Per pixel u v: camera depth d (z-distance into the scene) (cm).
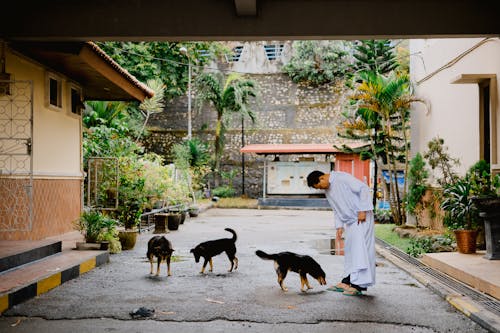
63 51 928
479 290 632
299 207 2603
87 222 957
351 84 2095
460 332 482
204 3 862
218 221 1867
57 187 1097
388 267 855
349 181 634
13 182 926
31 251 763
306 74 3058
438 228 1231
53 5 857
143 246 1116
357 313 545
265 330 484
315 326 497
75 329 486
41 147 1033
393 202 1614
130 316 531
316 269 649
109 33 862
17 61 938
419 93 1445
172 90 2908
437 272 760
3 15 850
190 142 2642
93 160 1345
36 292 620
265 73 3128
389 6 853
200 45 2834
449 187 965
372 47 2233
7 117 922
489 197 770
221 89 2822
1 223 902
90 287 675
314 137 3059
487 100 1019
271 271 805
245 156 3114
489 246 780
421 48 1423
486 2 842
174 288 671
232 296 625
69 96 1182
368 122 1694
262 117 3116
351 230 633
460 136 1134
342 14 857
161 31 863
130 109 2784
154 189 1447
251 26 862
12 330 482
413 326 500
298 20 860
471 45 1059
